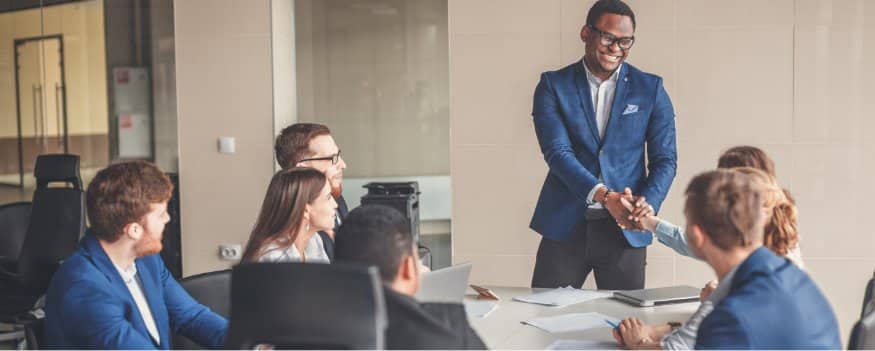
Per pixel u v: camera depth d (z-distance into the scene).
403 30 6.59
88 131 7.14
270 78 6.40
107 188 2.59
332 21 6.64
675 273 5.77
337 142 6.70
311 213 3.14
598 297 3.62
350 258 2.07
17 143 7.26
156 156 7.04
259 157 6.45
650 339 2.74
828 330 2.23
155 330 2.81
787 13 5.57
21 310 5.23
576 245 4.36
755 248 2.34
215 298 3.14
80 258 2.60
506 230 5.92
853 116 5.55
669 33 5.68
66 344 2.53
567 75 4.46
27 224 6.04
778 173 5.65
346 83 6.66
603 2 4.34
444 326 1.96
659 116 4.41
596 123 4.41
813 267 5.67
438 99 6.59
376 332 1.81
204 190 6.54
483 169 5.92
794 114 5.61
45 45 7.19
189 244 6.59
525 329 3.10
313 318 1.83
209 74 6.47
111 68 7.08
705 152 5.70
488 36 5.86
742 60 5.63
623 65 4.42
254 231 3.13
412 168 6.65
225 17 6.43
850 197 5.59
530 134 5.85
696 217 2.37
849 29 5.52
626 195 4.01
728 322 2.19
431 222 6.66
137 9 7.00
